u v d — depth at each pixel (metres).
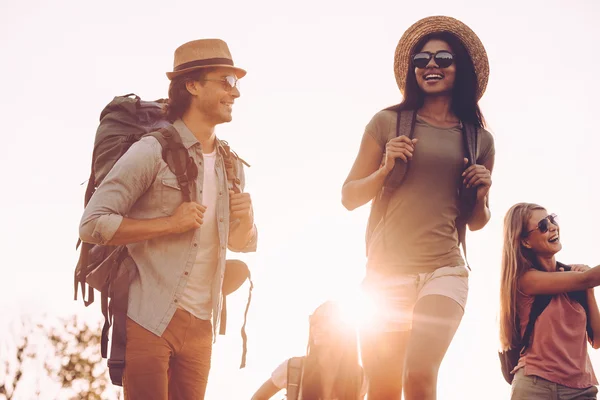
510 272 7.12
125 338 5.36
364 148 6.34
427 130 6.14
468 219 6.10
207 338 5.67
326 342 7.16
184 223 5.34
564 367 6.89
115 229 5.25
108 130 5.86
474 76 6.32
